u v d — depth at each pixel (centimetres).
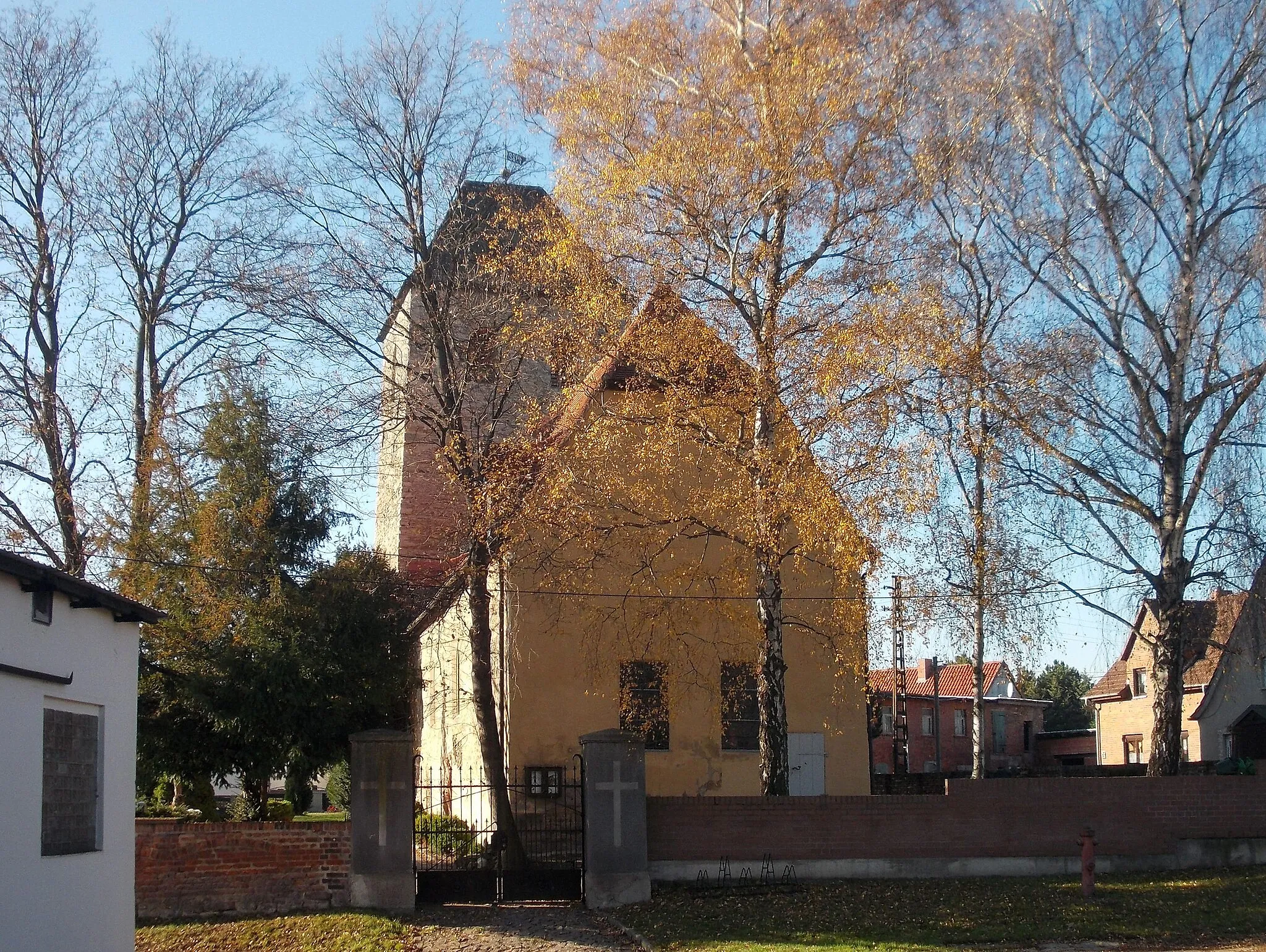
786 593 2516
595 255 1759
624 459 1827
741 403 1741
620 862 1712
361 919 1527
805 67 1702
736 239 1775
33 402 2284
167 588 2038
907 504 1623
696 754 2545
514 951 1394
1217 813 1911
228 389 2228
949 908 1568
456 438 2034
